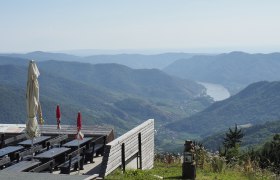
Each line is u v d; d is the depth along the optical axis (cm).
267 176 1380
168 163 1452
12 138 1196
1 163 885
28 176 808
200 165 1356
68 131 1321
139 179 963
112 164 943
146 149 1246
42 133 1302
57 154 1002
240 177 1284
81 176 837
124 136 1037
